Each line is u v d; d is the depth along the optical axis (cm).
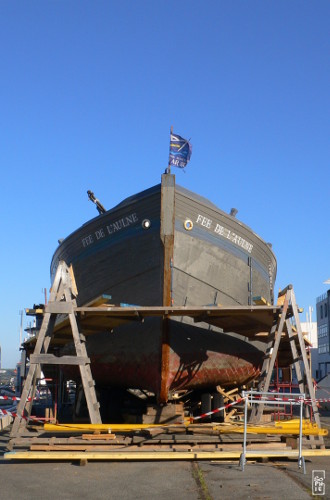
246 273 1694
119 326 1536
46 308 1273
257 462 1076
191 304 1499
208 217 1538
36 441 1125
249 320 1440
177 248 1460
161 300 1432
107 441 1116
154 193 1453
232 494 778
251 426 1250
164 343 1404
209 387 1627
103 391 1791
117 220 1539
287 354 1984
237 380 1675
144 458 1062
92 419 1222
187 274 1490
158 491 805
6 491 812
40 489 825
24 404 1224
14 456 1049
